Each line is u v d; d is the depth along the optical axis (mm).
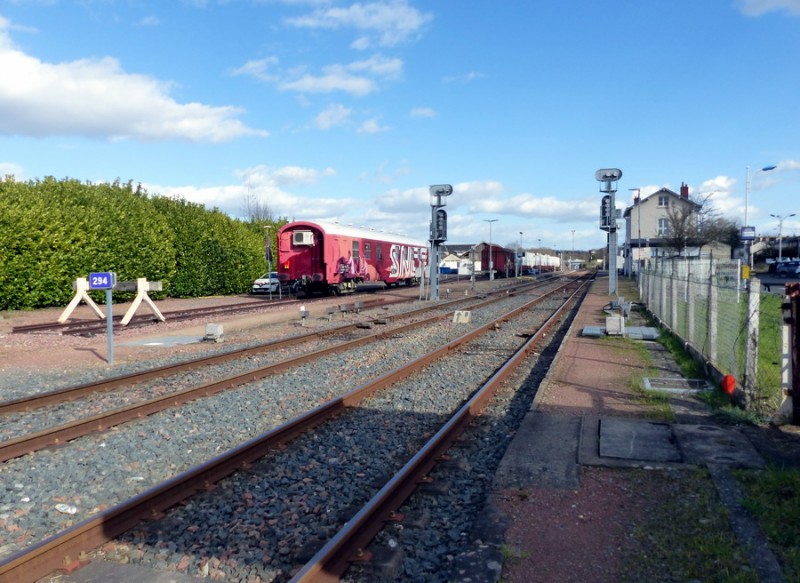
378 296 37719
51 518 5527
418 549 4863
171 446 7543
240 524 5324
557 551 4680
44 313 25453
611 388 10195
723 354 10352
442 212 34406
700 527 4992
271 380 11477
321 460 7023
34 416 8938
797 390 7660
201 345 16500
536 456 6832
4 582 4203
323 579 4262
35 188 30141
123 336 18234
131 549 4887
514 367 12797
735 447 6887
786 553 4512
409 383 11297
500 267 76125
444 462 6797
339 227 37000
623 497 5680
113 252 30781
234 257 39469
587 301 32250
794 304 7648
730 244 57188
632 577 4293
